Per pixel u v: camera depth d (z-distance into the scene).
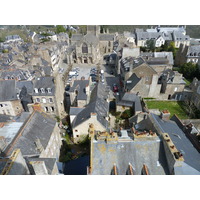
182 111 46.53
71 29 176.88
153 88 50.03
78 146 34.59
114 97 52.25
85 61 89.31
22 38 157.25
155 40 108.50
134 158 18.95
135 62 55.69
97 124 31.27
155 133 19.91
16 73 55.03
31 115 28.41
